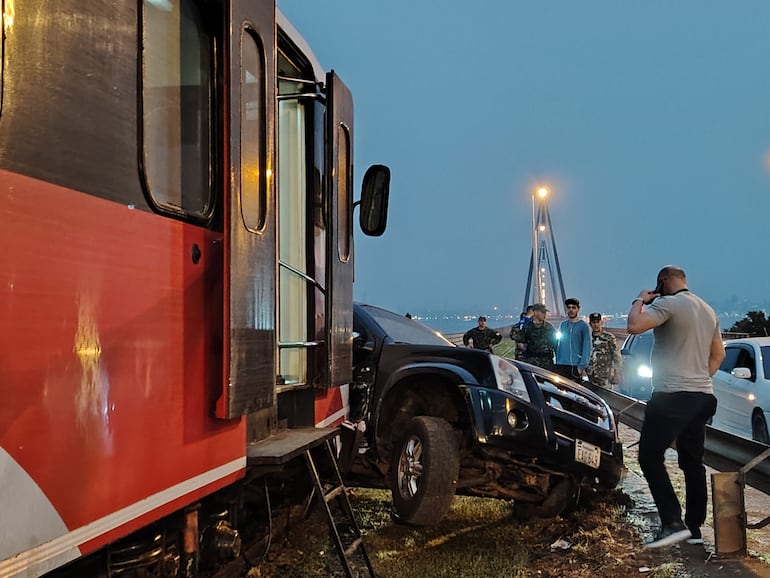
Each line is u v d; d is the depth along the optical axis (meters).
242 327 2.72
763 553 4.97
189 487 2.48
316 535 5.14
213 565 3.19
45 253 1.84
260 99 2.99
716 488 4.87
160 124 2.44
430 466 4.76
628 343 14.68
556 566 4.71
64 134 1.95
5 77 1.76
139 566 2.55
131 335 2.18
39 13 1.88
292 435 3.70
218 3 2.85
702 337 5.02
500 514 5.96
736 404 9.84
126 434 2.13
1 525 1.65
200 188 2.68
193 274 2.57
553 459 5.09
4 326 1.69
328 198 3.95
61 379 1.86
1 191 1.71
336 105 4.04
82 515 1.92
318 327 4.07
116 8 2.22
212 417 2.65
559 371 10.00
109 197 2.12
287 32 3.75
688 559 4.82
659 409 5.05
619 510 6.06
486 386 5.15
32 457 1.75
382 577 4.41
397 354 5.64
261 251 2.91
